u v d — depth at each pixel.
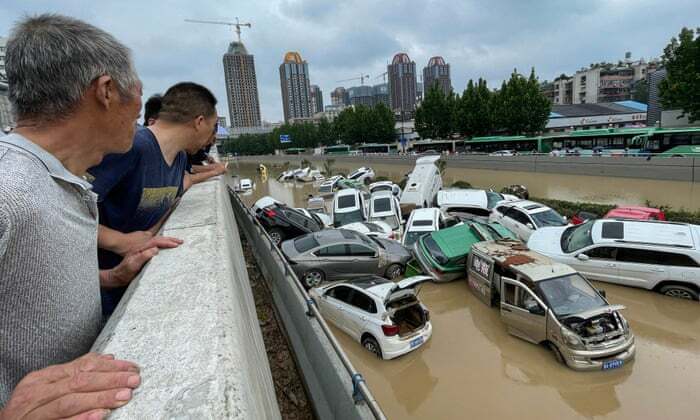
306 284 10.75
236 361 0.98
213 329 1.10
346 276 11.05
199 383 0.87
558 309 7.46
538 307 7.72
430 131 61.03
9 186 0.87
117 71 1.20
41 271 0.93
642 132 37.84
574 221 13.99
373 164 61.09
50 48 1.06
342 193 17.84
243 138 135.50
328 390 3.96
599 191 26.84
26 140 1.05
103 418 0.76
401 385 7.22
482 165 42.44
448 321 9.28
